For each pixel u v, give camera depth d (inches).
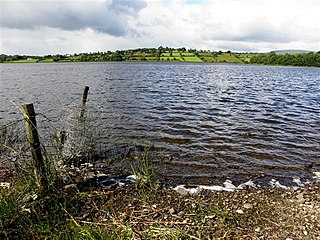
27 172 297.6
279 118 753.0
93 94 1148.5
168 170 398.9
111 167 402.3
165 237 236.4
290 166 421.7
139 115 749.9
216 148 496.7
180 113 796.6
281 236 245.8
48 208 268.1
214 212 283.0
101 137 489.1
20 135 400.8
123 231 244.2
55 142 385.7
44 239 225.3
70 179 317.1
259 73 3440.0
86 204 288.2
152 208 288.8
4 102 928.3
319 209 295.0
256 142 533.3
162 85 1647.4
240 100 1080.2
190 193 329.1
